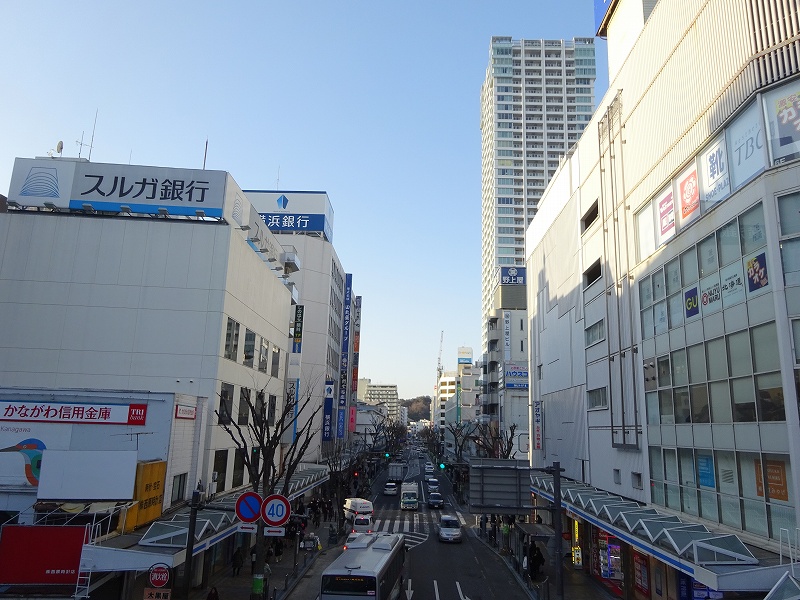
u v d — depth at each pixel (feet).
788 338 51.96
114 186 100.42
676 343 73.77
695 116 70.38
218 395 95.40
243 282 108.06
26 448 71.31
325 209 238.27
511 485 72.49
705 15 68.54
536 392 160.66
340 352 272.92
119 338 94.84
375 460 324.39
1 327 94.12
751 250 57.98
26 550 44.42
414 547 123.54
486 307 513.86
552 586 88.38
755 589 44.55
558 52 512.63
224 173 102.22
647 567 73.20
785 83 56.18
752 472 56.39
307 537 114.32
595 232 108.58
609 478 97.96
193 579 78.38
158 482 70.90
